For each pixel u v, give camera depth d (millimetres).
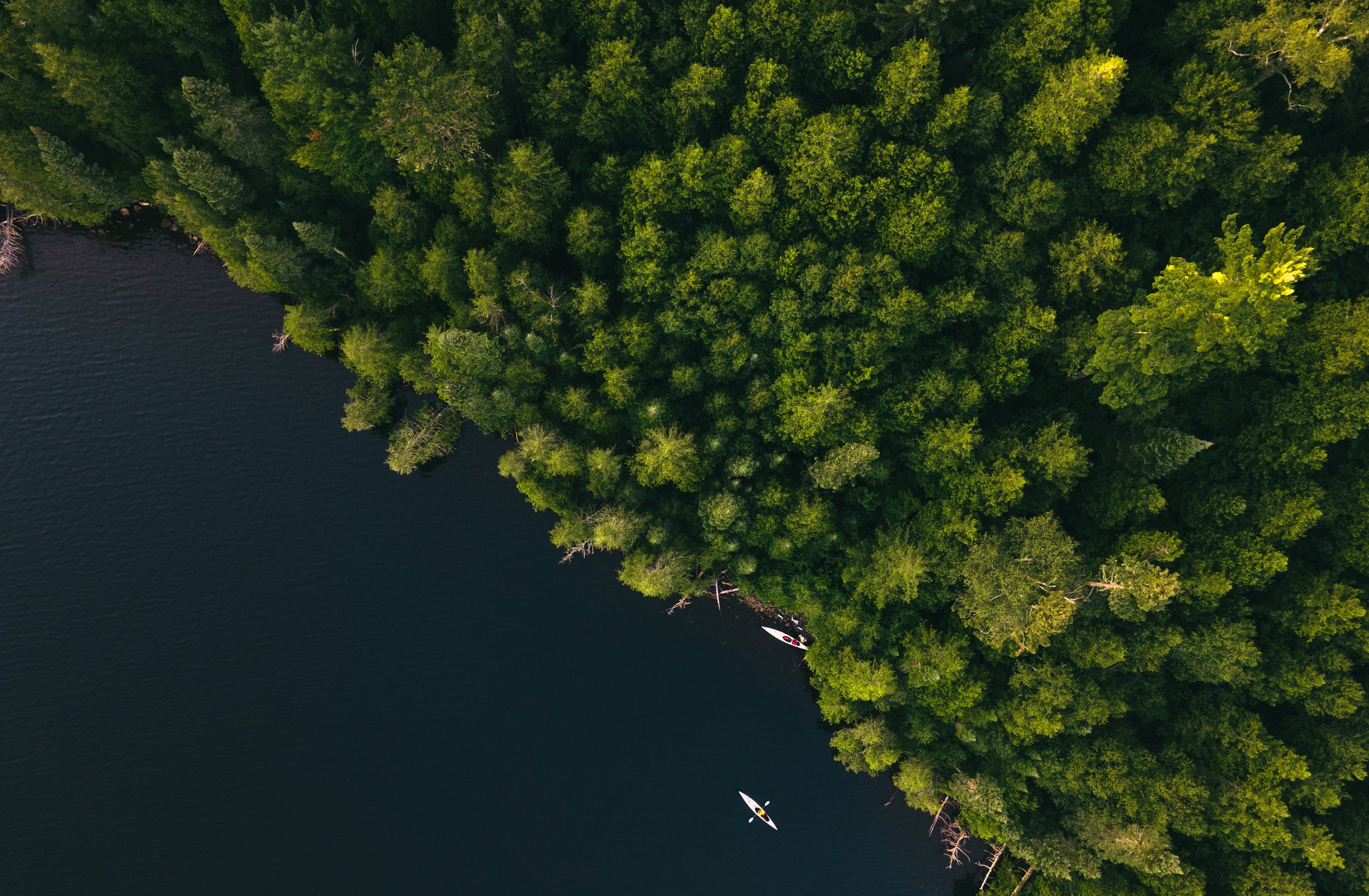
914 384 46000
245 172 50531
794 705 58750
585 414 49375
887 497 50250
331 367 58875
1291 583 44625
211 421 58469
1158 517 47062
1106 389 41688
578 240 46062
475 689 59062
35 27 43250
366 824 58062
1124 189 41438
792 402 46062
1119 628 46719
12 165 46656
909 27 42094
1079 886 49125
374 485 59000
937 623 51219
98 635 56844
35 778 55875
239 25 42750
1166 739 48312
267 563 58438
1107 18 39906
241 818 57250
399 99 40719
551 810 58906
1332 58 35438
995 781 48781
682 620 58781
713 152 44031
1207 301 35031
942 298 44031
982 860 56781
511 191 43812
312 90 41438
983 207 44219
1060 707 46969
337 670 58469
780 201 45188
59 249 56781
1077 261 41938
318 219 51344
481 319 47719
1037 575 43625
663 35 44562
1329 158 41406
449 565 59031
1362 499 41969
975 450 46500
